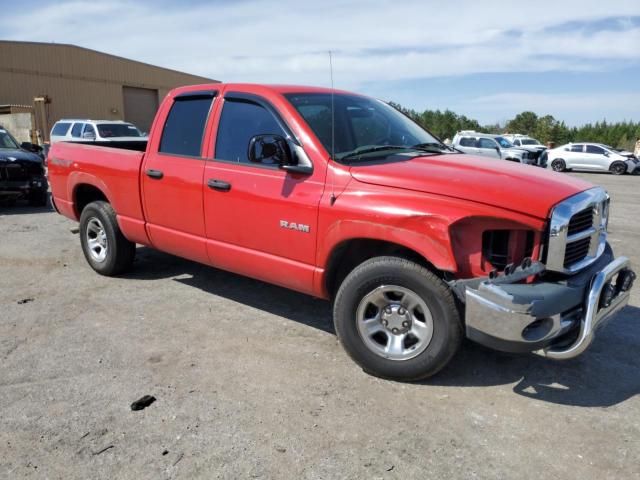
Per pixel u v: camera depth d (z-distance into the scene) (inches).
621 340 170.7
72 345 162.2
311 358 154.9
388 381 141.9
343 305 143.0
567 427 122.6
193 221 180.5
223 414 125.6
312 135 150.2
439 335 132.3
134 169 198.1
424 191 130.5
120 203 207.6
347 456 111.0
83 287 216.7
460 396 135.1
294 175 151.8
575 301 126.4
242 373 145.6
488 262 128.1
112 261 222.5
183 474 105.2
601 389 140.2
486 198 125.0
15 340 165.6
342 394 135.2
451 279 129.9
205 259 183.2
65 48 1333.7
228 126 170.7
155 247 203.3
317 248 147.7
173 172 183.3
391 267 134.4
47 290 212.8
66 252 273.7
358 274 139.6
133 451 112.0
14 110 1093.1
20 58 1250.6
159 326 177.5
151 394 134.2
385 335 144.0
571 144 1110.4
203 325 178.5
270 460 109.6
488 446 115.0
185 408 128.0
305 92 168.9
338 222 140.9
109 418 123.7
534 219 123.3
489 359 155.3
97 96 1424.7
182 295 207.9
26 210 418.0
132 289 214.4
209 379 142.2
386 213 132.1
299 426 121.3
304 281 154.3
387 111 189.9
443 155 162.6
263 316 187.2
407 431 120.0
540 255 125.6
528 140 1314.0
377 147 160.9
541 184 133.0
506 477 105.4
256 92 165.0
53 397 132.6
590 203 131.3
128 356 155.2
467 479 104.7
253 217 161.2
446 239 124.7
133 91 1537.9
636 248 303.1
